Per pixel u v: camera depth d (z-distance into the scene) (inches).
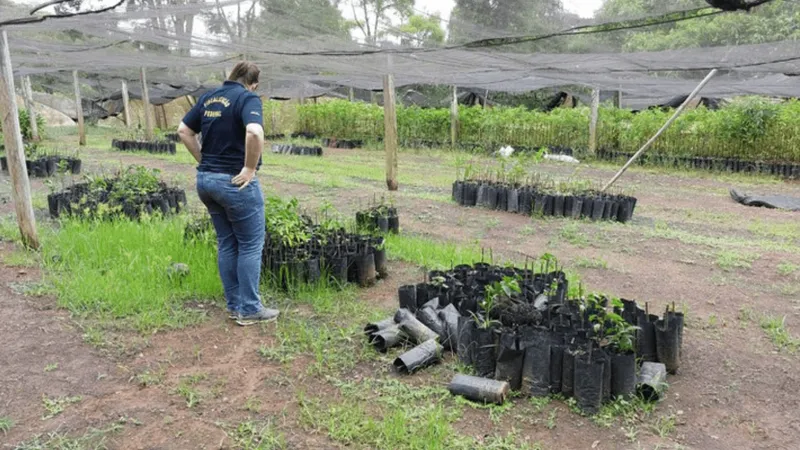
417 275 235.8
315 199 390.0
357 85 697.0
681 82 491.8
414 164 634.8
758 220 372.5
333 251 222.5
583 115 722.2
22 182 232.8
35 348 159.8
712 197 459.5
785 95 605.6
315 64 394.9
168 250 228.1
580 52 292.4
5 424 125.4
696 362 166.2
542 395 141.7
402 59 352.2
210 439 124.3
